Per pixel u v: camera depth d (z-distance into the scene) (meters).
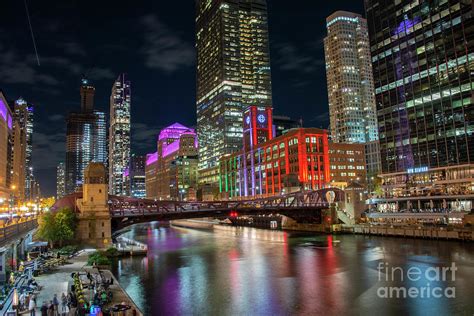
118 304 38.00
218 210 121.00
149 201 110.88
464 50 131.00
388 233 112.56
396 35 157.50
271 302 48.69
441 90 138.25
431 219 116.56
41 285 47.94
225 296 51.59
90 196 92.56
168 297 51.12
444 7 137.88
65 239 87.00
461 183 131.00
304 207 136.62
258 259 80.75
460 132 131.50
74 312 34.69
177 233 154.38
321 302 48.56
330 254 85.25
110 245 90.25
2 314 35.88
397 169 154.50
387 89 161.12
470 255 76.19
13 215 138.50
